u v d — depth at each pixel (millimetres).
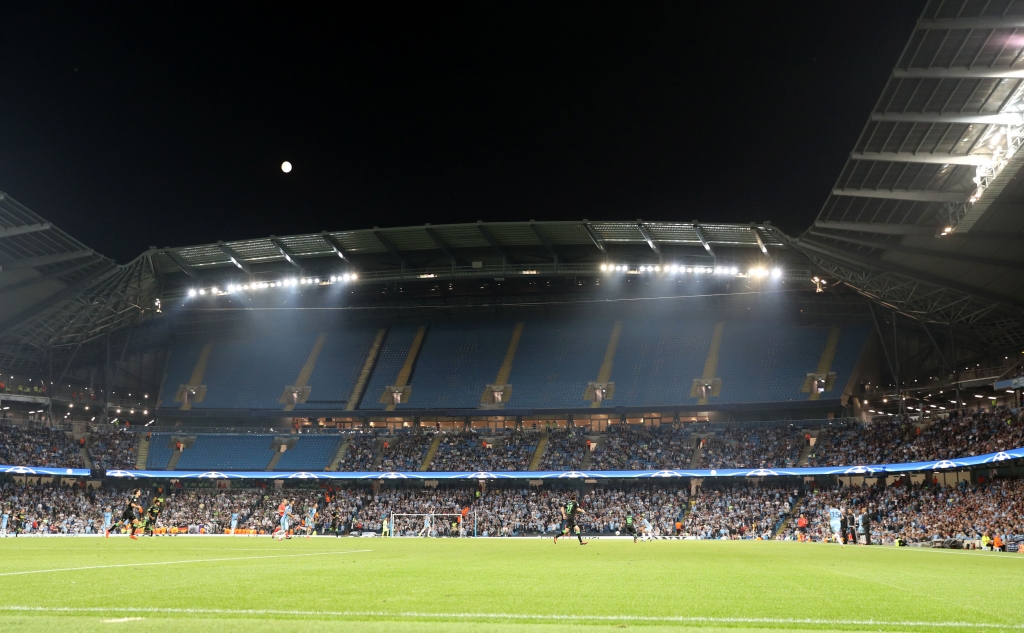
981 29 33875
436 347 92000
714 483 75375
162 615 10102
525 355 89188
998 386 61656
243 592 13250
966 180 43312
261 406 88125
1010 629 9602
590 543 50562
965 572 21812
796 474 68812
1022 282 51156
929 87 37438
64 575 16938
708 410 78875
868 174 44938
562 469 76750
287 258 71812
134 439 85000
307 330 97062
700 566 23188
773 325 84750
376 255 73250
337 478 78000
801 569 22328
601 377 84688
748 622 9992
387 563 23438
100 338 84812
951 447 61188
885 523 58344
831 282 70625
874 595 13898
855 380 75875
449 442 83375
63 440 79125
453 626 9133
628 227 65250
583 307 90125
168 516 72812
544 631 8836
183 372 93062
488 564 23375
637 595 13336
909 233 48281
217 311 90688
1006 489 53531
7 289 62469
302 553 30953
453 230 68125
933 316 62375
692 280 79062
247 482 83500
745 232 62625
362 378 89625
